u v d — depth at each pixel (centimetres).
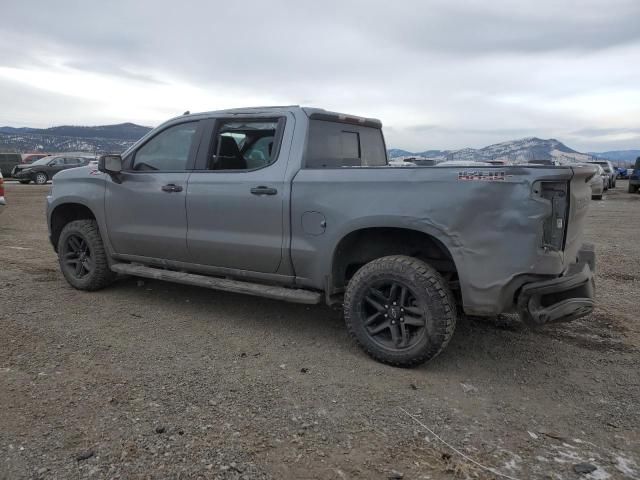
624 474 266
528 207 341
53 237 608
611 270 732
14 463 263
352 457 277
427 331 372
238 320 494
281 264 441
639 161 2577
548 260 342
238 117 471
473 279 359
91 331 454
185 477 256
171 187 494
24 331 446
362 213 392
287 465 268
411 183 376
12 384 347
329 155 470
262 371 381
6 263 712
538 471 267
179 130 507
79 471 258
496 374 386
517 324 493
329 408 328
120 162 520
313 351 422
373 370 388
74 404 324
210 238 473
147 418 309
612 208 1742
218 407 325
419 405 335
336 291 426
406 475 262
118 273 573
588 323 501
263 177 443
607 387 367
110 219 545
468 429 308
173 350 416
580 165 364
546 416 326
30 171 2773
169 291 588
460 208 358
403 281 378
